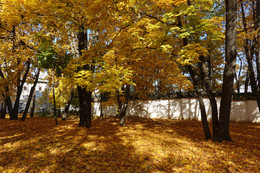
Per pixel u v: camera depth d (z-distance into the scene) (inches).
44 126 339.0
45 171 127.0
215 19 284.2
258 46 335.0
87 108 333.4
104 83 189.5
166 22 264.4
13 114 458.9
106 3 208.5
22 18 285.9
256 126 388.8
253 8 350.9
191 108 594.2
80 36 338.6
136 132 302.0
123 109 390.6
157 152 179.2
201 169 135.9
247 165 142.9
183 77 382.0
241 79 805.9
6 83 421.1
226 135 224.7
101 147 195.5
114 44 293.7
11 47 362.9
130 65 326.0
